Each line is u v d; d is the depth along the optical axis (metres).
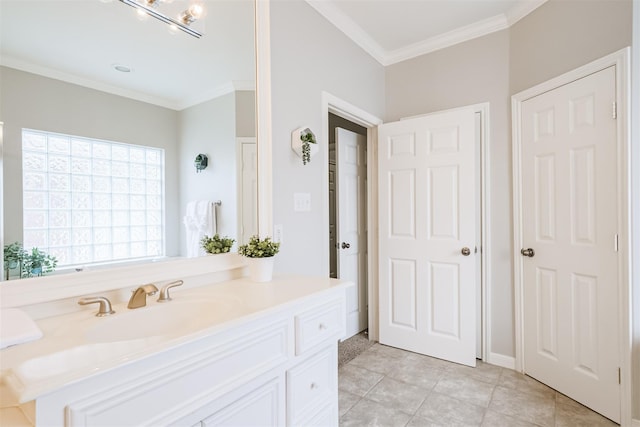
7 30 0.96
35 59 1.02
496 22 2.42
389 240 2.82
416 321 2.69
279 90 1.84
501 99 2.44
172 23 1.37
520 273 2.33
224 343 0.91
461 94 2.61
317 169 2.12
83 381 0.63
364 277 3.30
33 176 1.01
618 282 1.73
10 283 0.95
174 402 0.79
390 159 2.80
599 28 1.81
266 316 1.04
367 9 2.27
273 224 1.79
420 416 1.83
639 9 1.66
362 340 3.00
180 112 1.40
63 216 1.06
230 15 1.58
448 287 2.54
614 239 1.74
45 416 0.60
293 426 1.15
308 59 2.06
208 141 1.50
